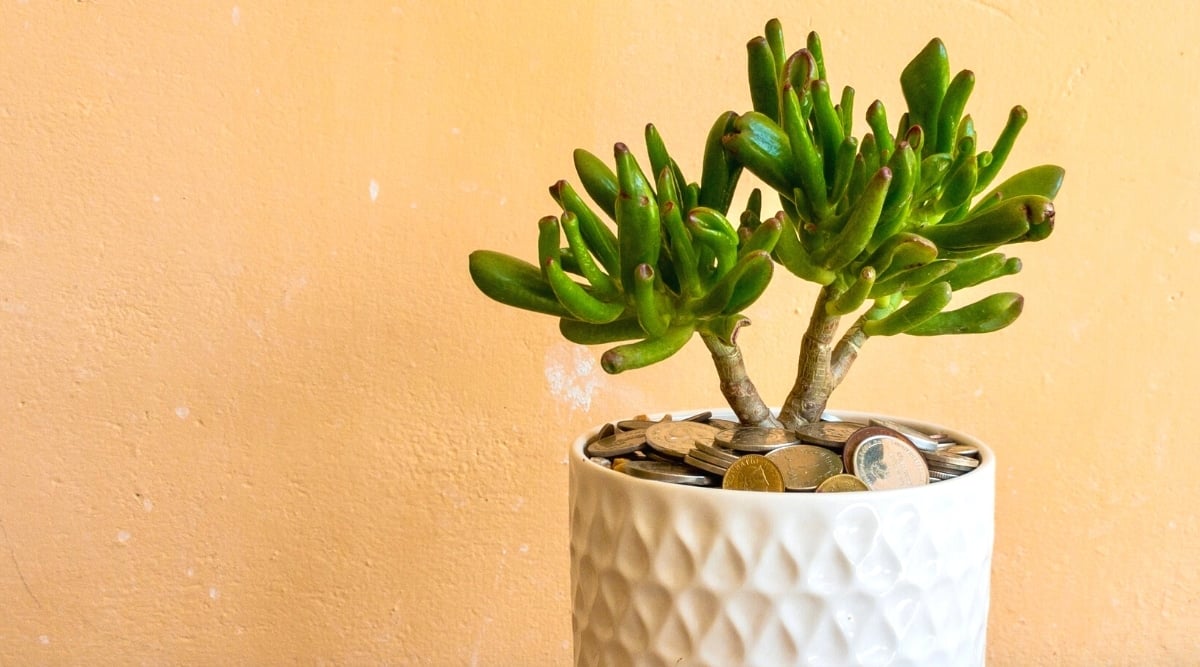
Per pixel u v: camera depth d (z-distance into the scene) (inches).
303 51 25.6
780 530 14.6
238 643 27.2
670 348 15.9
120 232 25.2
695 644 15.1
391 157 26.3
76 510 25.9
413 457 27.4
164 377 25.9
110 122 24.8
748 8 27.0
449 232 26.7
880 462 16.0
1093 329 28.3
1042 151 27.5
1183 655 29.5
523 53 26.5
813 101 16.2
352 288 26.5
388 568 27.7
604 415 28.0
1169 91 27.5
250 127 25.5
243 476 26.6
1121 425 28.7
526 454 27.9
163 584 26.6
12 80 24.2
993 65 27.3
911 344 28.4
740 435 17.3
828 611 14.7
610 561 15.8
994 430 28.6
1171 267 28.1
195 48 25.0
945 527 15.3
